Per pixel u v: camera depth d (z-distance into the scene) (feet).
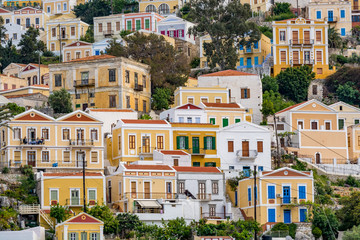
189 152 549.54
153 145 547.49
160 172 499.92
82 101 632.79
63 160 536.42
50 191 484.33
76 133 540.93
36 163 531.50
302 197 497.46
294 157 580.30
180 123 554.05
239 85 647.56
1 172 519.60
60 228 448.24
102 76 627.46
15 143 531.50
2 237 431.02
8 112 536.01
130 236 455.63
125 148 543.80
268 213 493.77
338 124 636.89
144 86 654.94
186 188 502.38
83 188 476.13
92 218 449.06
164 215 483.10
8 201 476.95
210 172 507.71
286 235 470.39
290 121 616.39
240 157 550.77
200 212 499.92
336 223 480.64
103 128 582.76
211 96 623.77
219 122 587.27
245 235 452.76
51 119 538.88
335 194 538.06
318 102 622.13
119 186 499.51
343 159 599.98
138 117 612.70
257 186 497.05
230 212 500.33
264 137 556.92
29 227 466.29
